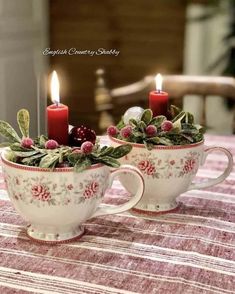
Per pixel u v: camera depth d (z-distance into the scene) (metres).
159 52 2.16
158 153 0.73
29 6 1.91
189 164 0.75
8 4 1.77
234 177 0.90
